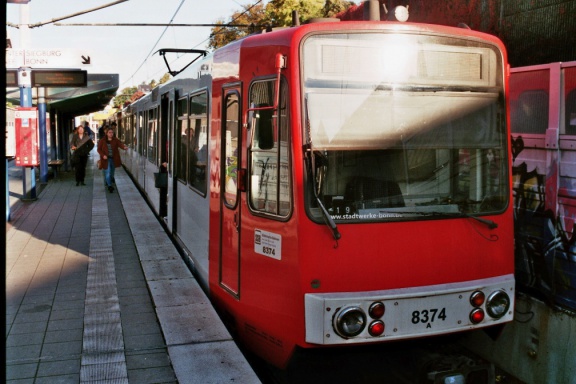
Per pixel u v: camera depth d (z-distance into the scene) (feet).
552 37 19.93
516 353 19.49
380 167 15.44
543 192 18.74
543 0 20.29
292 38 14.96
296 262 14.85
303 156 14.80
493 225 16.33
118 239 33.71
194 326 18.76
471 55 16.42
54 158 81.41
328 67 15.10
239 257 17.78
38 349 17.85
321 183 14.93
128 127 78.13
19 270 27.12
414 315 15.06
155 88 42.04
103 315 20.65
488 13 23.06
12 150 48.37
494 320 16.02
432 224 15.74
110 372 15.98
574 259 17.48
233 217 18.29
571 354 17.37
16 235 35.42
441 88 16.07
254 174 16.76
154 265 26.84
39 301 22.54
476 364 16.43
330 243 14.88
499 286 16.08
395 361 16.87
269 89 16.05
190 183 25.84
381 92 15.49
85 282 25.05
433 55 15.99
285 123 15.14
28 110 46.03
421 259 15.62
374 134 15.42
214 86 20.70
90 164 102.89
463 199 16.26
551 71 18.38
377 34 15.47
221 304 19.69
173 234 31.12
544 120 18.76
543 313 18.49
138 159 60.03
